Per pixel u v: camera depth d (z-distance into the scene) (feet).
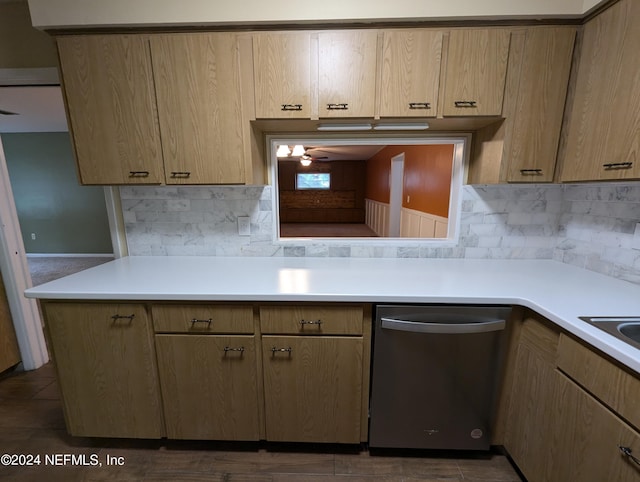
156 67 4.57
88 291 4.31
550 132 4.58
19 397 6.32
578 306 3.75
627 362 2.67
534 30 4.32
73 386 4.73
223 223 6.22
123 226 6.27
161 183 4.95
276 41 4.43
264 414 4.73
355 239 6.34
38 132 16.66
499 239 6.08
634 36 3.55
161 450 5.02
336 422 4.70
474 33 4.33
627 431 2.74
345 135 5.83
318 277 4.95
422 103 4.51
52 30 4.55
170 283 4.65
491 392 4.48
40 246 17.97
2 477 4.61
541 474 3.87
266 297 4.20
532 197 5.89
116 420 4.85
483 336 4.25
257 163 5.30
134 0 4.36
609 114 3.89
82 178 4.95
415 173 12.66
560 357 3.52
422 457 4.88
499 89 4.45
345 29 4.41
